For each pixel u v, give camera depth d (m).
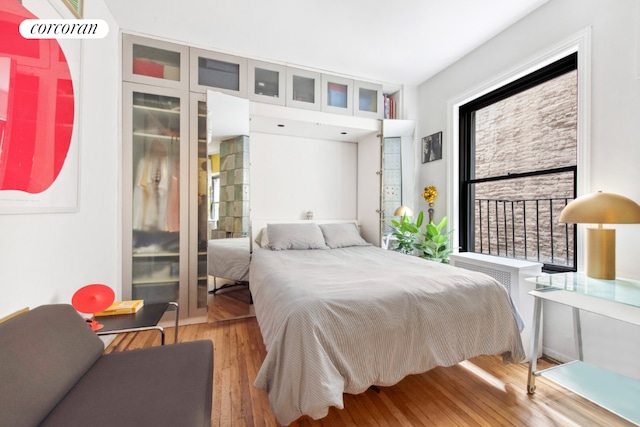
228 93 2.69
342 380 1.17
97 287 1.48
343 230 3.28
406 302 1.39
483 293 1.57
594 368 1.58
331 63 2.92
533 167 2.34
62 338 1.05
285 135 3.48
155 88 2.45
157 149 2.49
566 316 1.87
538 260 2.32
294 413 1.09
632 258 1.60
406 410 1.42
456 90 2.89
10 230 1.12
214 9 2.12
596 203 1.42
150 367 1.12
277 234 2.97
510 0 2.03
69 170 1.49
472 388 1.61
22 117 1.15
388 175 3.34
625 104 1.62
